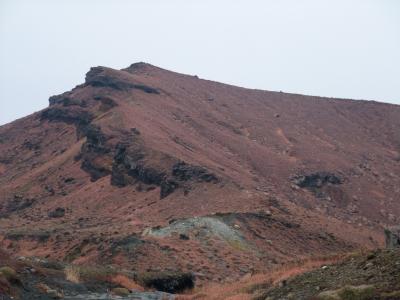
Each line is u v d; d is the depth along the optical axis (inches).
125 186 4603.8
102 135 5477.4
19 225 4313.5
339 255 1028.5
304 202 5374.0
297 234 2972.4
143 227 3070.9
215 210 3331.7
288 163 6476.4
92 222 3927.2
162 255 2132.1
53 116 7593.5
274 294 774.5
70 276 1166.3
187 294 1222.9
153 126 5954.7
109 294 1095.6
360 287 633.0
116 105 6441.9
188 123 7027.6
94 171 5246.1
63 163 5861.2
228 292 984.3
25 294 941.2
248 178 5241.1
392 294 592.1
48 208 4832.7
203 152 5708.7
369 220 5393.7
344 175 6451.8
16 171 6535.4
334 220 4239.7
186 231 2559.1
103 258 2172.7
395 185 6688.0
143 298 1103.6
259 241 2694.4
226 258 2283.5
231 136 7135.8
